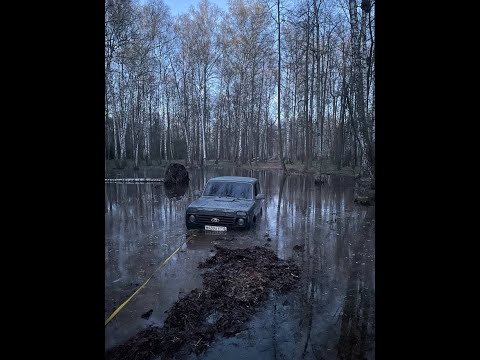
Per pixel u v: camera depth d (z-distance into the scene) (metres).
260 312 3.88
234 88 37.28
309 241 7.21
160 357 2.98
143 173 27.88
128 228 8.48
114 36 24.70
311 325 3.59
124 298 4.23
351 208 11.75
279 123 26.98
